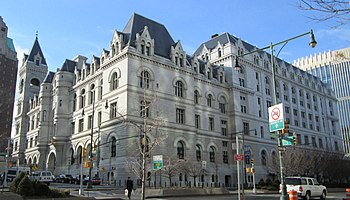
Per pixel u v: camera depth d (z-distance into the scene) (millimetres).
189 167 58906
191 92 68438
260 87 88000
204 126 70938
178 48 68500
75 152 70875
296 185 33500
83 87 74750
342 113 102812
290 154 71125
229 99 79375
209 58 86812
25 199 26609
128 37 62938
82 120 72562
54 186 50031
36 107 95000
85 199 28766
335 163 84250
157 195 36844
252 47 93062
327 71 112875
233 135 75625
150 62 62000
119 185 53156
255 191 47844
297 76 106812
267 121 86562
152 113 58812
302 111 104438
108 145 58812
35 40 117188
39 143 82875
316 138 106812
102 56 68562
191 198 34562
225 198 34719
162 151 57531
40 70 112750
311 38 24438
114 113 59000
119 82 59375
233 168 73875
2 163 37344
